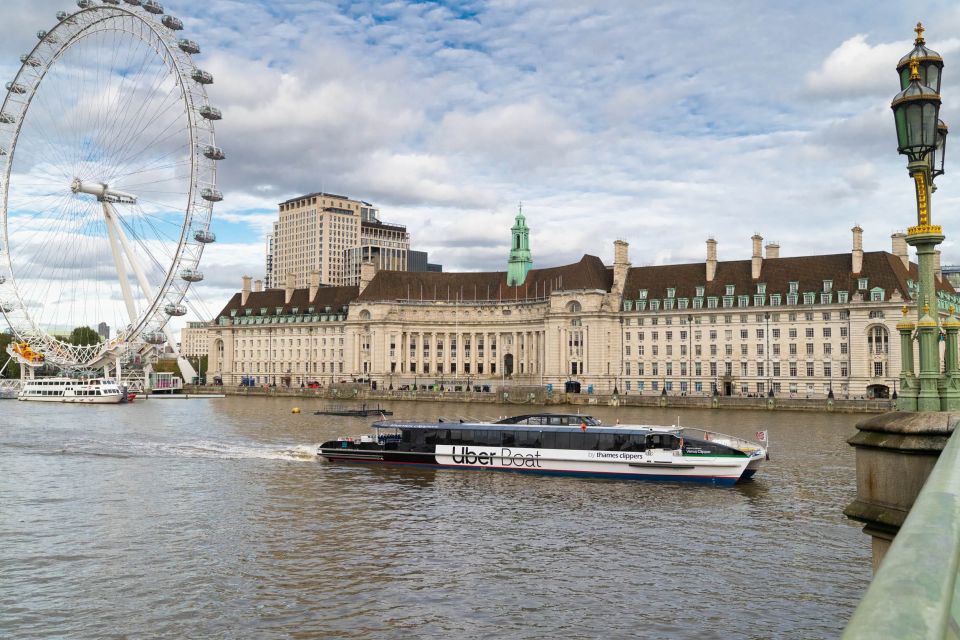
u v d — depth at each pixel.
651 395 161.75
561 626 31.83
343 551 42.31
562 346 187.50
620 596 35.28
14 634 30.94
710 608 33.72
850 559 40.56
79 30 156.38
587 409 148.38
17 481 62.34
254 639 30.62
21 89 157.38
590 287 184.12
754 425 110.00
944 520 5.42
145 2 141.88
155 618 32.66
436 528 47.44
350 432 100.50
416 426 70.31
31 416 128.25
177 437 94.00
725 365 167.00
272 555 41.53
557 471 65.69
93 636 30.81
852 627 4.12
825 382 154.38
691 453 62.28
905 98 13.66
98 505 53.44
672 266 182.12
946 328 14.48
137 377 195.00
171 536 45.28
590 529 47.12
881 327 147.38
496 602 34.59
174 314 153.62
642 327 178.50
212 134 152.62
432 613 33.25
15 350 186.62
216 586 36.56
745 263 171.62
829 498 55.62
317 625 32.00
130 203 170.00
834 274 156.62
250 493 57.72
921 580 4.46
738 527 47.44
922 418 12.96
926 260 14.19
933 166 14.91
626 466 63.25
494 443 67.75
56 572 38.56
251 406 159.50
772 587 36.31
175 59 145.75
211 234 154.12
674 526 47.81
